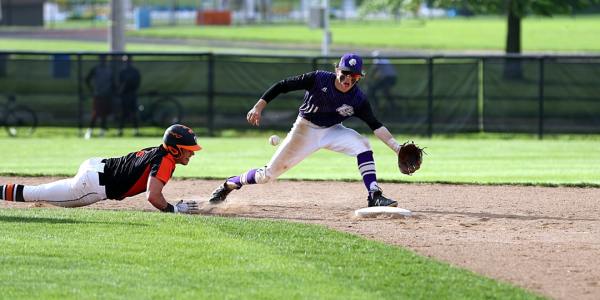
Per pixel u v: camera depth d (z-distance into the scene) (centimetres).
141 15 17588
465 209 3180
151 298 1855
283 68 6794
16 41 13050
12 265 2088
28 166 4556
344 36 15175
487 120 6712
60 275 2011
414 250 2397
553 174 4309
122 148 5688
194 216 2767
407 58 6606
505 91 6675
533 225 2836
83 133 6781
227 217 2831
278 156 3019
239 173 4266
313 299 1880
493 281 2073
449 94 6706
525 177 4159
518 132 6694
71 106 6806
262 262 2178
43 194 2998
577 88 6606
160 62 6825
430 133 6712
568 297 1988
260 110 2956
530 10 9500
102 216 2716
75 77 6881
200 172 4312
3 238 2361
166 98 6831
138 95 6788
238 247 2325
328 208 3186
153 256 2205
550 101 6638
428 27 17725
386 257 2264
